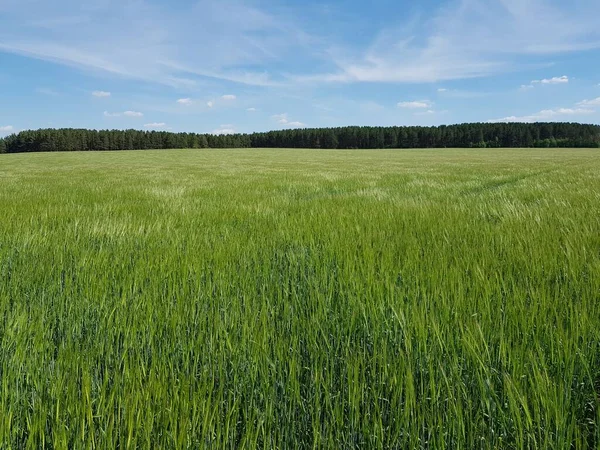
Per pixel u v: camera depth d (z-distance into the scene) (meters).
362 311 2.05
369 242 3.56
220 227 4.80
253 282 2.61
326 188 11.87
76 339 1.84
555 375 1.56
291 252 3.29
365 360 1.68
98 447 1.20
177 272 2.81
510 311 1.98
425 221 4.78
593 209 5.39
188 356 1.63
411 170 24.47
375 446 1.27
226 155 65.12
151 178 17.52
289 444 1.32
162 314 2.07
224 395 1.51
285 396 1.45
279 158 53.66
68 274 2.88
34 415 1.27
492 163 34.16
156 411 1.35
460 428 1.27
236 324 1.96
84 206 6.82
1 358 1.69
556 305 2.08
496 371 1.57
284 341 1.79
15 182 14.48
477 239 3.73
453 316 2.01
